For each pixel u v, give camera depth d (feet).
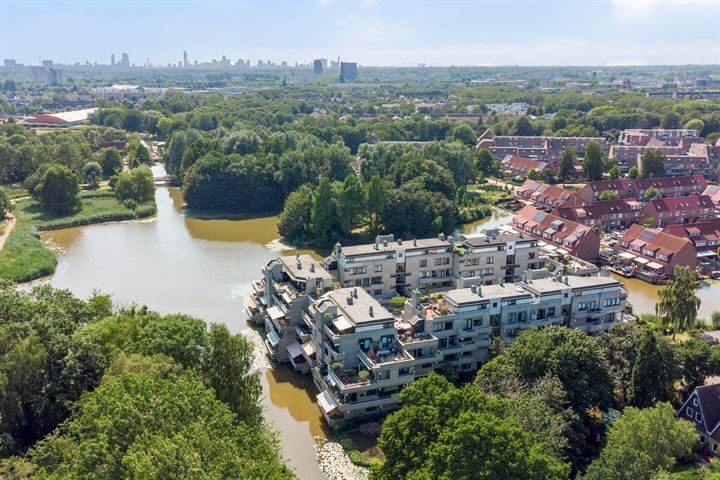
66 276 561.84
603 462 242.17
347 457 307.99
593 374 309.42
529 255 491.72
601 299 402.31
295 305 392.68
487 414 228.63
